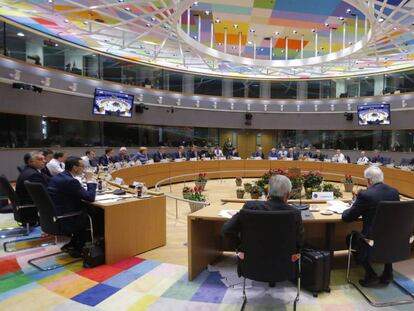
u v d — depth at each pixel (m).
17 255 3.91
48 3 8.38
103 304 2.77
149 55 13.84
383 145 14.70
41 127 10.88
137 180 9.36
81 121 12.30
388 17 7.12
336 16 9.18
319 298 2.88
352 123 15.34
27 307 2.71
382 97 14.43
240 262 2.57
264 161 12.92
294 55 13.84
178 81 15.73
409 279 3.24
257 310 2.69
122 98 12.95
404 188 9.23
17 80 9.58
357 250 3.00
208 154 13.78
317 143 16.47
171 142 15.59
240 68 15.62
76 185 3.64
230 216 3.13
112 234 3.71
